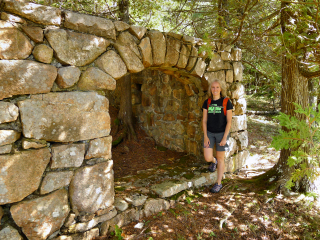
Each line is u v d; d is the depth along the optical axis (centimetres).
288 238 288
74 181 233
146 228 277
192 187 372
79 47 225
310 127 135
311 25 277
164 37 311
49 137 213
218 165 375
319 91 453
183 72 378
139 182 366
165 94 521
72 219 236
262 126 789
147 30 292
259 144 641
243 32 377
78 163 235
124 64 267
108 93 656
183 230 283
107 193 262
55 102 215
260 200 355
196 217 311
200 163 448
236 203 346
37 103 204
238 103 455
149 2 444
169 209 321
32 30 196
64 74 218
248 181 415
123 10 455
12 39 186
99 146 251
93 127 244
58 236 228
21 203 200
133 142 541
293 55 307
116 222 272
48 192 216
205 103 367
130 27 267
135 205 294
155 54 301
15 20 188
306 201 348
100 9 418
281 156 398
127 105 548
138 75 575
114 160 469
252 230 297
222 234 285
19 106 195
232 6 394
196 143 468
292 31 283
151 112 563
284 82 371
